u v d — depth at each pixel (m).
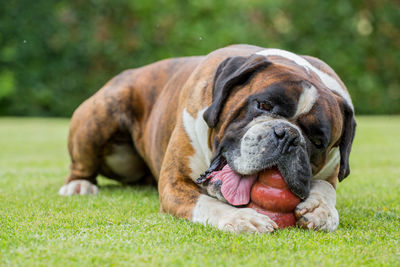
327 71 5.52
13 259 3.44
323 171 5.32
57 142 14.09
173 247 3.74
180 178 5.26
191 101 5.41
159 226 4.43
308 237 4.17
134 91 6.86
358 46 23.02
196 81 5.54
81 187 6.83
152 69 6.95
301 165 4.36
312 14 22.73
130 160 7.22
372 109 23.41
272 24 22.98
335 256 3.64
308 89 4.61
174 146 5.38
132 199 6.23
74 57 21.83
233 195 4.54
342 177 5.02
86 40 21.75
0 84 21.45
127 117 6.81
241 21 22.42
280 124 4.37
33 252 3.59
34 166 9.65
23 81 21.78
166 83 6.61
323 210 4.62
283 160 4.30
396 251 3.86
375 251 3.82
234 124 4.72
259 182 4.45
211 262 3.41
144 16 21.89
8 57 21.45
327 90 4.84
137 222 4.65
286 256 3.61
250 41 22.09
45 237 4.00
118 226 4.47
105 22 21.91
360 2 23.27
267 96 4.58
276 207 4.41
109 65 22.08
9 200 5.98
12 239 3.92
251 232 4.18
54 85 21.94
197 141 5.25
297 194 4.40
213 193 4.77
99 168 7.22
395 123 18.75
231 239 3.99
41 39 21.61
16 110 22.03
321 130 4.55
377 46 23.41
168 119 5.93
